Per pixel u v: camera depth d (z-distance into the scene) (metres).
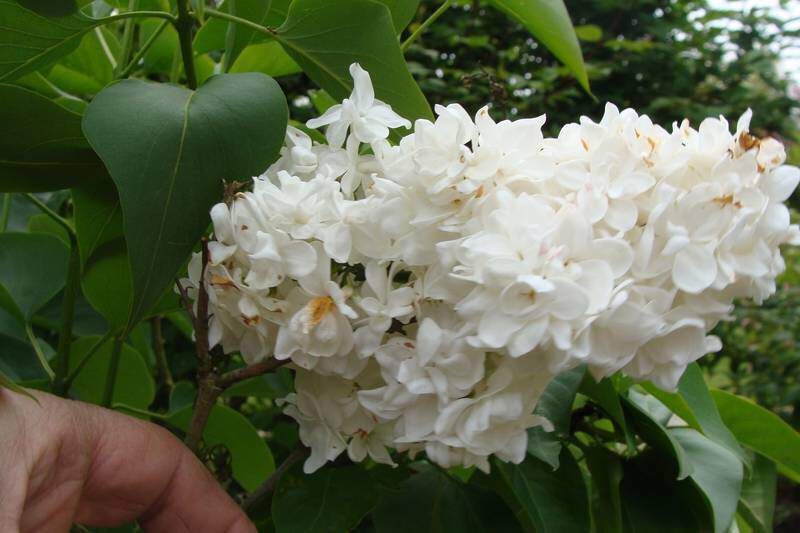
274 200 0.20
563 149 0.21
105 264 0.28
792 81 1.28
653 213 0.19
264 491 0.26
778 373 1.08
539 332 0.18
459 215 0.20
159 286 0.20
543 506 0.25
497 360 0.20
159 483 0.24
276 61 0.33
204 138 0.21
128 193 0.20
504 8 0.31
